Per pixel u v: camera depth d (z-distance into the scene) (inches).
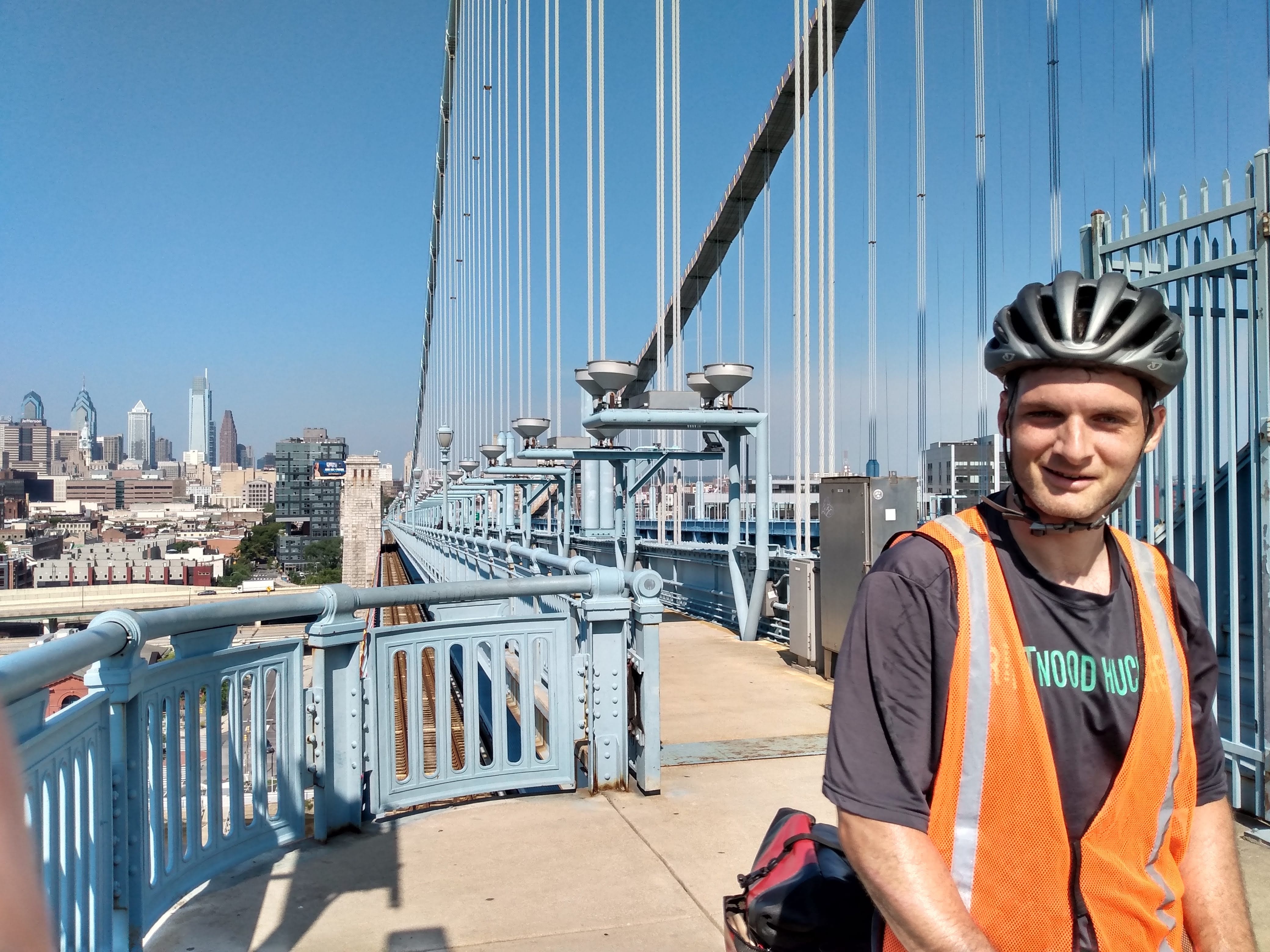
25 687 67.4
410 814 137.3
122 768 91.8
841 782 45.1
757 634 315.3
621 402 326.3
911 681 45.4
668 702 217.0
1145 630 46.2
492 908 105.7
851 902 54.4
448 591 137.4
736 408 329.1
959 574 46.0
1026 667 44.4
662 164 475.8
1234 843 49.7
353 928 101.1
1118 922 43.0
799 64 427.8
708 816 136.4
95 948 86.2
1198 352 129.4
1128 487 46.0
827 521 243.0
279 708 124.9
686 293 826.2
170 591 3250.5
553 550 629.9
